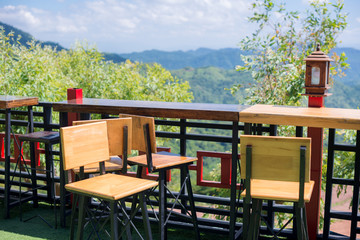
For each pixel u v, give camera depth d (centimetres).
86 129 274
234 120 312
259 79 651
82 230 278
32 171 457
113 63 1496
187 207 386
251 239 260
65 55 1523
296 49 681
